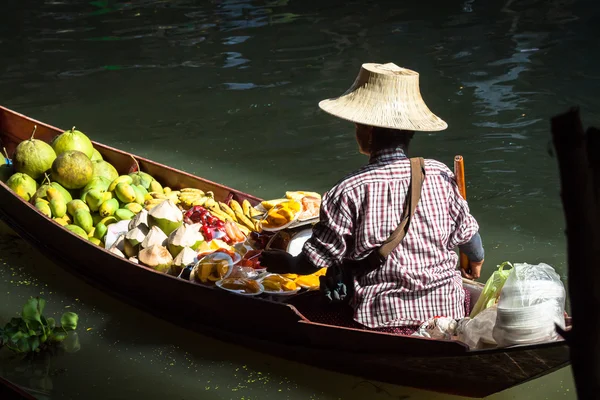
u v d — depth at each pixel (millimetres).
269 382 4055
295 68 9297
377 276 3473
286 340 4020
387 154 3357
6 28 11203
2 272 5164
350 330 3605
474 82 8500
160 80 9070
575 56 9172
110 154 5809
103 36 10820
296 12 11672
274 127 7629
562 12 10945
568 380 3977
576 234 1084
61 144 5555
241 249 4602
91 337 4492
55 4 12492
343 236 3357
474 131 7234
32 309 4344
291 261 3539
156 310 4590
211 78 9078
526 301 3188
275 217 4469
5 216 5402
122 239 4777
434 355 3404
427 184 3357
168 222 4676
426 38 10141
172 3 12422
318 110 8008
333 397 3904
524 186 6176
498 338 3254
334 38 10328
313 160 6867
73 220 5105
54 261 5117
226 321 4242
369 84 3396
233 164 6836
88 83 9039
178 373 4160
